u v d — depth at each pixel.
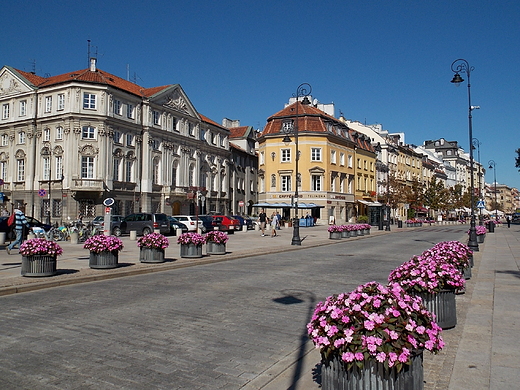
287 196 56.50
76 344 6.35
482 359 5.56
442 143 128.75
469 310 8.34
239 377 5.20
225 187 64.25
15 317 7.95
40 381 4.99
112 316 8.01
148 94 50.97
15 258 16.91
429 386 4.75
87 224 34.84
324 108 71.25
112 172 44.50
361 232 35.28
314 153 56.50
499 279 12.32
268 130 58.59
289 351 6.15
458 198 95.75
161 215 33.47
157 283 11.86
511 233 41.91
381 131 89.75
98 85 43.59
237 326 7.40
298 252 21.72
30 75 50.47
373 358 3.70
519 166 45.97
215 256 18.14
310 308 8.80
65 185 43.03
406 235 37.91
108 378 5.10
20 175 47.12
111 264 13.84
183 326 7.35
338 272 14.17
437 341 3.92
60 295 10.10
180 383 4.99
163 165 50.88
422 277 7.02
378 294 4.13
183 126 54.75
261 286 11.36
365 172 68.56
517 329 6.98
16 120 46.91
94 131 43.50
